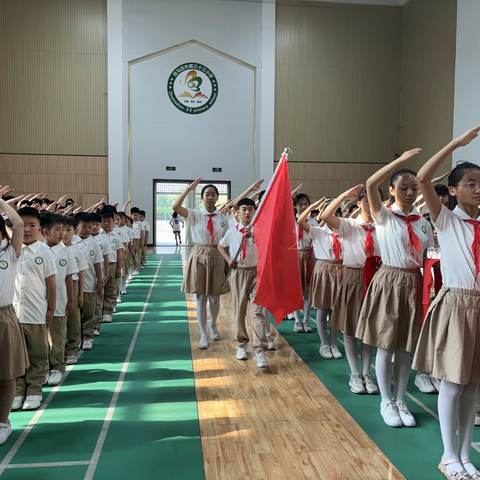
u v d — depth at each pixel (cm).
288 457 238
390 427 272
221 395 321
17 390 302
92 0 1387
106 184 1417
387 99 1473
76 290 369
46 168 1389
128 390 329
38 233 325
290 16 1443
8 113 1371
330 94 1461
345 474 222
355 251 322
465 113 1125
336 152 1468
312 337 473
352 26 1456
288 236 338
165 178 1441
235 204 460
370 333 275
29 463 232
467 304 205
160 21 1412
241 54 1439
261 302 333
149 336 472
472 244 204
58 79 1384
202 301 432
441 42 1231
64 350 360
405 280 267
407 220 268
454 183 213
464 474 210
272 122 1452
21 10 1366
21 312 300
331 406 303
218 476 221
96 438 259
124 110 1411
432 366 214
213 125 1446
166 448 248
